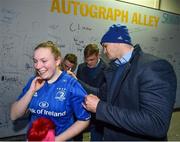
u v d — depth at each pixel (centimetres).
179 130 442
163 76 135
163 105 129
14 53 347
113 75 157
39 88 149
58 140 138
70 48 394
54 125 134
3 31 336
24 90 157
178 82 561
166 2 526
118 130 151
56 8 374
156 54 519
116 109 133
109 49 152
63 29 384
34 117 150
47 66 142
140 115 129
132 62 145
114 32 150
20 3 344
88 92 185
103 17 424
